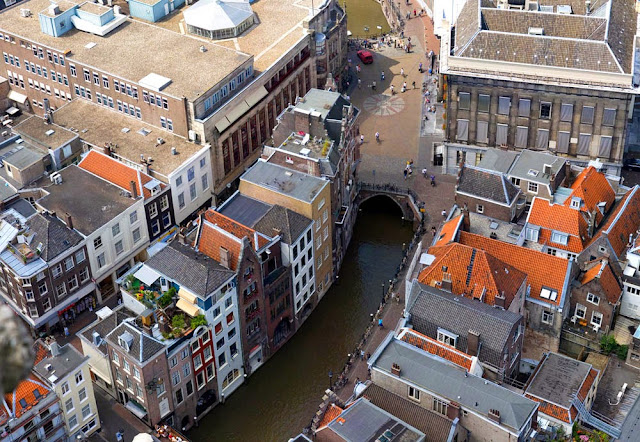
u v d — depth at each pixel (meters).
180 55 172.62
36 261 134.00
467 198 146.50
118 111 172.00
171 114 162.00
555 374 118.56
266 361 141.62
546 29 165.62
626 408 117.62
